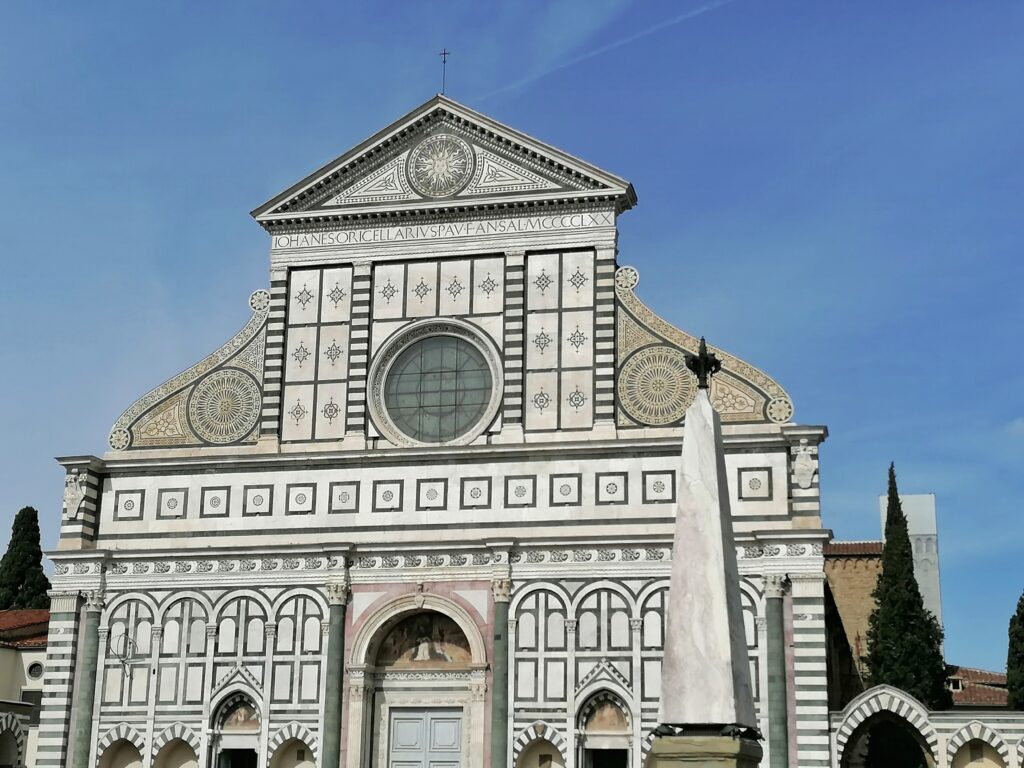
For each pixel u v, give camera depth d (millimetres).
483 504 58781
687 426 30516
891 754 72625
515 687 56438
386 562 58844
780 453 56719
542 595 57156
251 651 59094
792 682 54062
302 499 60500
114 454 62906
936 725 53938
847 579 91125
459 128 63594
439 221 62844
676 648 28875
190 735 58719
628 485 57750
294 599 59312
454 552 58312
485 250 62031
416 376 61719
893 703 54219
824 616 54906
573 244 61281
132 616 60438
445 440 60562
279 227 64312
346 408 61625
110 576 60969
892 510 73375
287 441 61719
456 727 57938
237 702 59031
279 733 57938
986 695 85000
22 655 70375
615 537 56812
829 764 53406
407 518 59312
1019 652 74750
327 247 63656
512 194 62062
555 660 56438
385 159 64062
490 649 57188
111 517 62000
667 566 56406
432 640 58969
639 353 59562
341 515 59969
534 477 58625
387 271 63000
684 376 58719
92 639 60375
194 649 59594
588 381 59688
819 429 56156
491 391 60625
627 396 59188
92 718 59594
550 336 60562
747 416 57594
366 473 60219
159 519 61531
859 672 88000
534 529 58031
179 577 60469
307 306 63281
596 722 55938
